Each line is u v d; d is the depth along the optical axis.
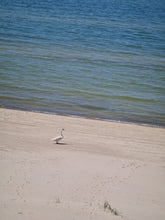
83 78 34.31
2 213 8.63
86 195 10.88
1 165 12.84
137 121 23.64
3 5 90.88
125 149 17.48
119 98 28.88
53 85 30.86
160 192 11.77
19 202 9.60
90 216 9.05
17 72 34.09
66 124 21.06
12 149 15.27
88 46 51.88
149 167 14.34
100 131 20.36
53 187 11.27
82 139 18.39
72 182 11.86
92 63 41.31
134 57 47.19
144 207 10.38
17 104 24.84
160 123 23.66
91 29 66.44
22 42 49.59
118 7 117.62
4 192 10.39
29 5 97.50
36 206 9.39
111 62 42.75
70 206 9.71
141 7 126.44
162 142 19.38
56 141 17.02
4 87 28.77
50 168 13.07
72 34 59.78
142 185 12.23
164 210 10.31
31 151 15.26
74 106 25.70
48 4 105.06
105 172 13.16
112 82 33.81
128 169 13.78
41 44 49.78
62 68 37.53
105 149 17.06
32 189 10.91
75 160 14.40
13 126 19.47
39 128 19.66
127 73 38.00
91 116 23.75
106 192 11.30
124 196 11.12
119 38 60.16
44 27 63.38
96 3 125.94
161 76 37.91
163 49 54.44
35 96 27.20
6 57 39.81
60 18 77.56
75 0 131.50
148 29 72.62
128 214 9.63
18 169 12.61
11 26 60.72
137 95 30.12
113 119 23.55
